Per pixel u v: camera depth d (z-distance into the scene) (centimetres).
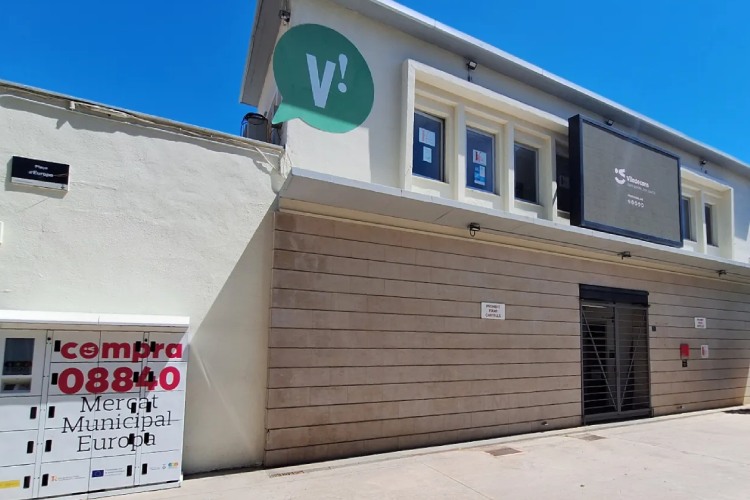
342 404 661
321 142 707
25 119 529
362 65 761
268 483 542
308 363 644
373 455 665
